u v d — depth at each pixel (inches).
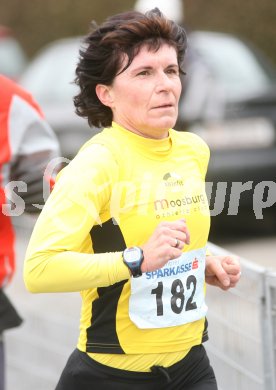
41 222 215.5
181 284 226.2
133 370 225.9
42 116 300.7
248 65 714.2
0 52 1048.8
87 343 228.4
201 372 233.9
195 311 229.9
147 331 224.2
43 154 297.0
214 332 295.0
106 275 209.9
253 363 268.8
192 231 227.8
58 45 785.6
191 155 234.8
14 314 297.9
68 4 1368.1
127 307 223.3
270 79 708.7
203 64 619.8
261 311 260.8
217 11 1138.0
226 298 285.1
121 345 224.4
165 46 224.2
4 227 289.9
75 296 393.7
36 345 398.0
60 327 379.9
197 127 617.6
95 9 1346.0
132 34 221.6
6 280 290.4
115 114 229.1
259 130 637.3
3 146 290.7
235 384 282.0
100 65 226.8
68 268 210.8
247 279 269.1
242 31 1126.4
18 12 1433.3
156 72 223.0
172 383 230.2
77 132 642.8
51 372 387.9
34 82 737.6
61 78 722.2
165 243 208.7
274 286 254.5
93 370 228.4
